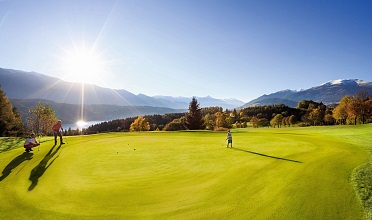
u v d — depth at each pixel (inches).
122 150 997.8
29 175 641.0
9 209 450.6
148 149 1026.1
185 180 600.1
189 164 756.0
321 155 828.0
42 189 544.7
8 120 2748.5
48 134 3021.7
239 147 1068.5
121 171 680.4
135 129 4571.9
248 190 523.5
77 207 456.4
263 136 1539.1
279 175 611.8
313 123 5344.5
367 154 828.6
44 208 453.1
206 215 420.2
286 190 513.0
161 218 413.4
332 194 485.1
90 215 426.6
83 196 505.7
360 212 414.3
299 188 520.7
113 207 455.5
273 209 434.6
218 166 725.3
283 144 1136.2
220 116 4559.5
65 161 781.3
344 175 591.5
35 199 492.4
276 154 876.6
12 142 1092.5
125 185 568.1
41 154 871.1
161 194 513.7
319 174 606.9
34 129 2984.7
